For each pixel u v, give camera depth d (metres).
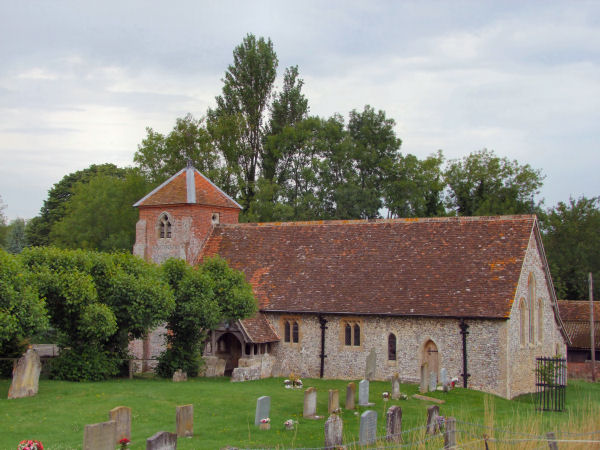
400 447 22.66
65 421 26.02
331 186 80.19
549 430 26.84
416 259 43.28
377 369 41.22
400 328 40.78
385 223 46.62
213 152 75.62
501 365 38.03
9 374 36.34
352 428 27.05
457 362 39.09
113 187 81.88
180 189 49.97
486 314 38.31
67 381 35.00
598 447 23.56
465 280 40.69
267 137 80.44
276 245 48.44
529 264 42.34
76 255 36.28
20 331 30.48
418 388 38.38
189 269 40.12
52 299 34.69
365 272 43.88
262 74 81.19
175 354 39.72
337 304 42.50
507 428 24.97
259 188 74.81
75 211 83.44
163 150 75.62
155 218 50.28
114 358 37.25
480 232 43.25
